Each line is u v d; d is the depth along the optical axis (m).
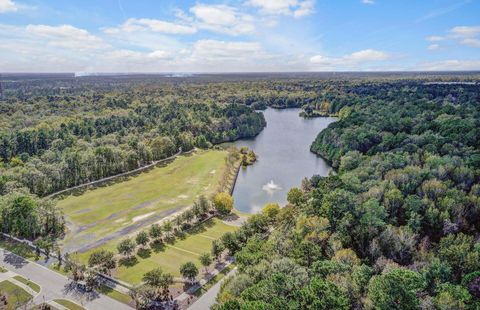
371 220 67.69
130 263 72.00
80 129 168.62
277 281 47.25
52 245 76.50
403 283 42.16
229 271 69.56
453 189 77.19
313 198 86.56
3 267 69.12
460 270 53.88
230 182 126.12
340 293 42.59
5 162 132.62
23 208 81.12
